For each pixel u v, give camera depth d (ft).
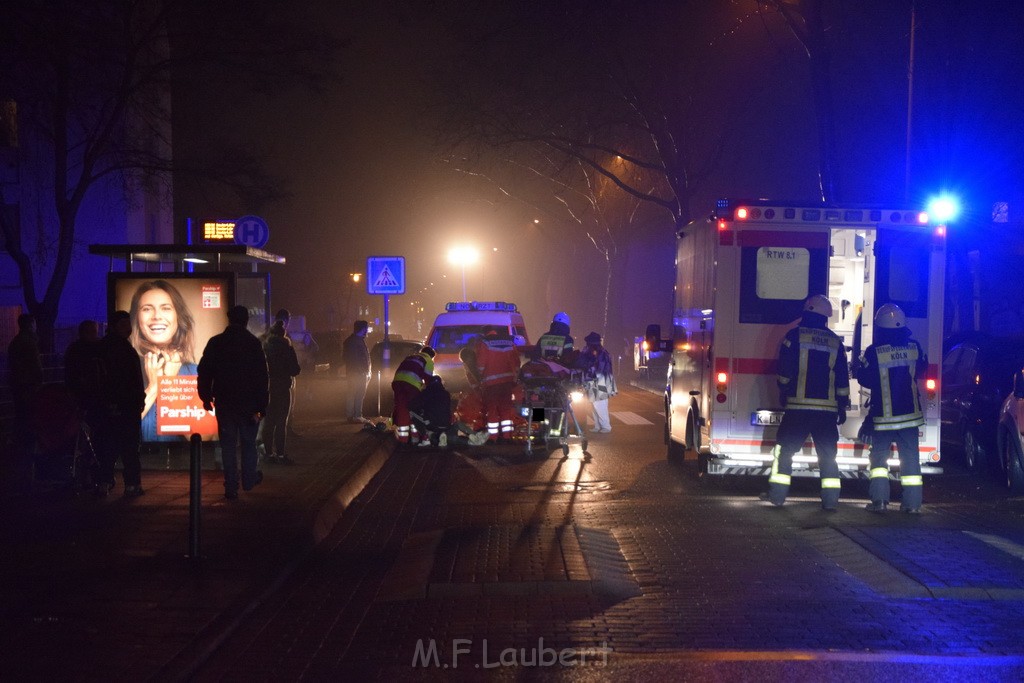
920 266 39.65
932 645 21.07
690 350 45.68
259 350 37.11
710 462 39.99
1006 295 80.43
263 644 21.49
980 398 47.01
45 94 77.51
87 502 36.27
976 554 28.78
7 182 86.12
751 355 39.78
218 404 36.88
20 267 73.77
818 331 37.22
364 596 25.67
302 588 26.43
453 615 23.66
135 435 37.29
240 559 27.94
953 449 54.60
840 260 42.83
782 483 37.73
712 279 40.70
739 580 26.66
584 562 27.66
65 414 37.47
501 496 40.68
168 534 30.81
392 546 31.86
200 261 47.32
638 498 39.88
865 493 42.29
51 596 24.09
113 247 42.93
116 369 36.76
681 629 22.30
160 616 22.58
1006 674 19.22
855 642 21.30
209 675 19.45
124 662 19.36
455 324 77.71
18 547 29.04
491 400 58.18
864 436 37.22
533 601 24.79
